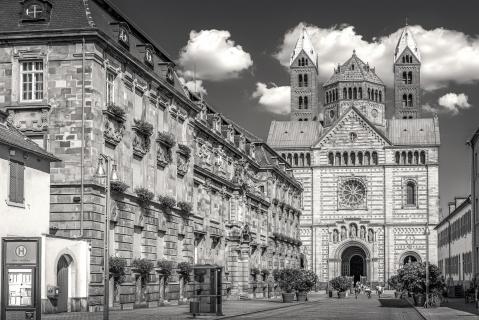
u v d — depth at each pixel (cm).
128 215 5875
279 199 12581
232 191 9612
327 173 16225
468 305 7550
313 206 16175
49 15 5441
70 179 5259
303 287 9106
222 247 9062
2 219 4309
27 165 4606
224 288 9062
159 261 6556
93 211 5250
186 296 7244
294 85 18575
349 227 15962
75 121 5297
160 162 6700
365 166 16050
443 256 14338
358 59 17438
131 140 6028
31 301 3631
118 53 5694
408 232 15738
